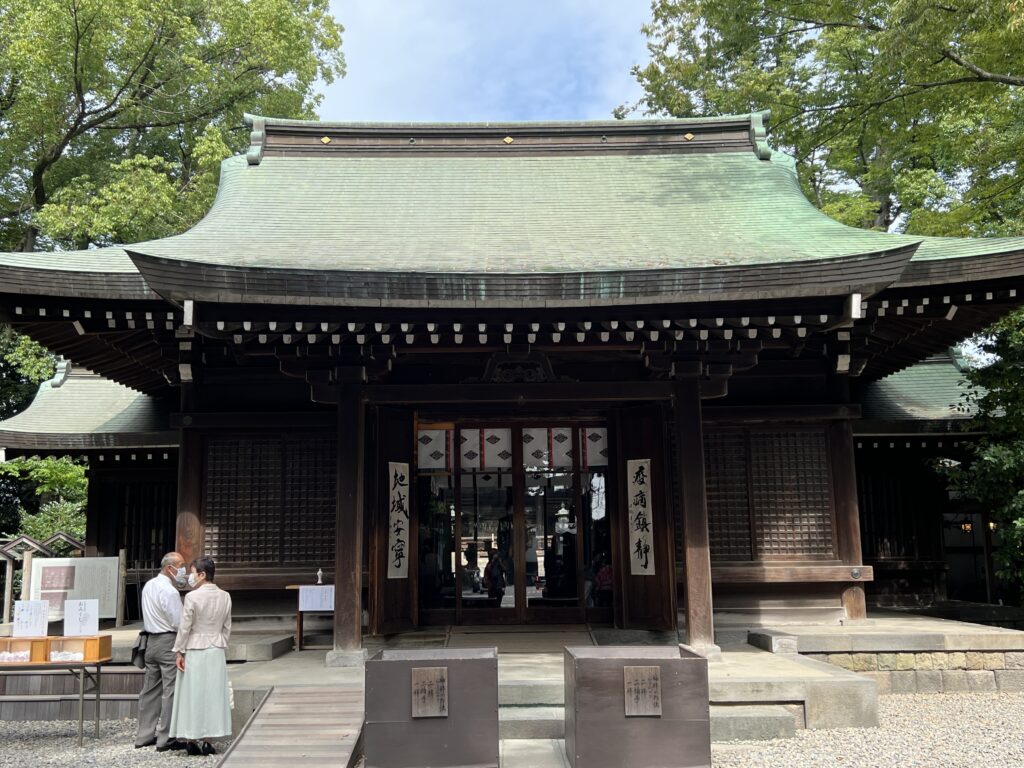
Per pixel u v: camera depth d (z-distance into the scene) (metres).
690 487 9.02
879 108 16.03
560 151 13.29
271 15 22.06
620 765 5.84
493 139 13.30
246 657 9.16
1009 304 9.15
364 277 7.77
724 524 10.86
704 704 5.93
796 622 10.74
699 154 13.21
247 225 10.30
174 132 24.34
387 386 9.24
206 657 6.88
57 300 8.59
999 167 17.03
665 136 13.31
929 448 12.61
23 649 7.23
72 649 7.28
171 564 7.60
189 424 10.38
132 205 19.16
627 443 10.96
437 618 11.13
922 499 12.73
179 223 21.16
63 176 22.89
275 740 6.53
